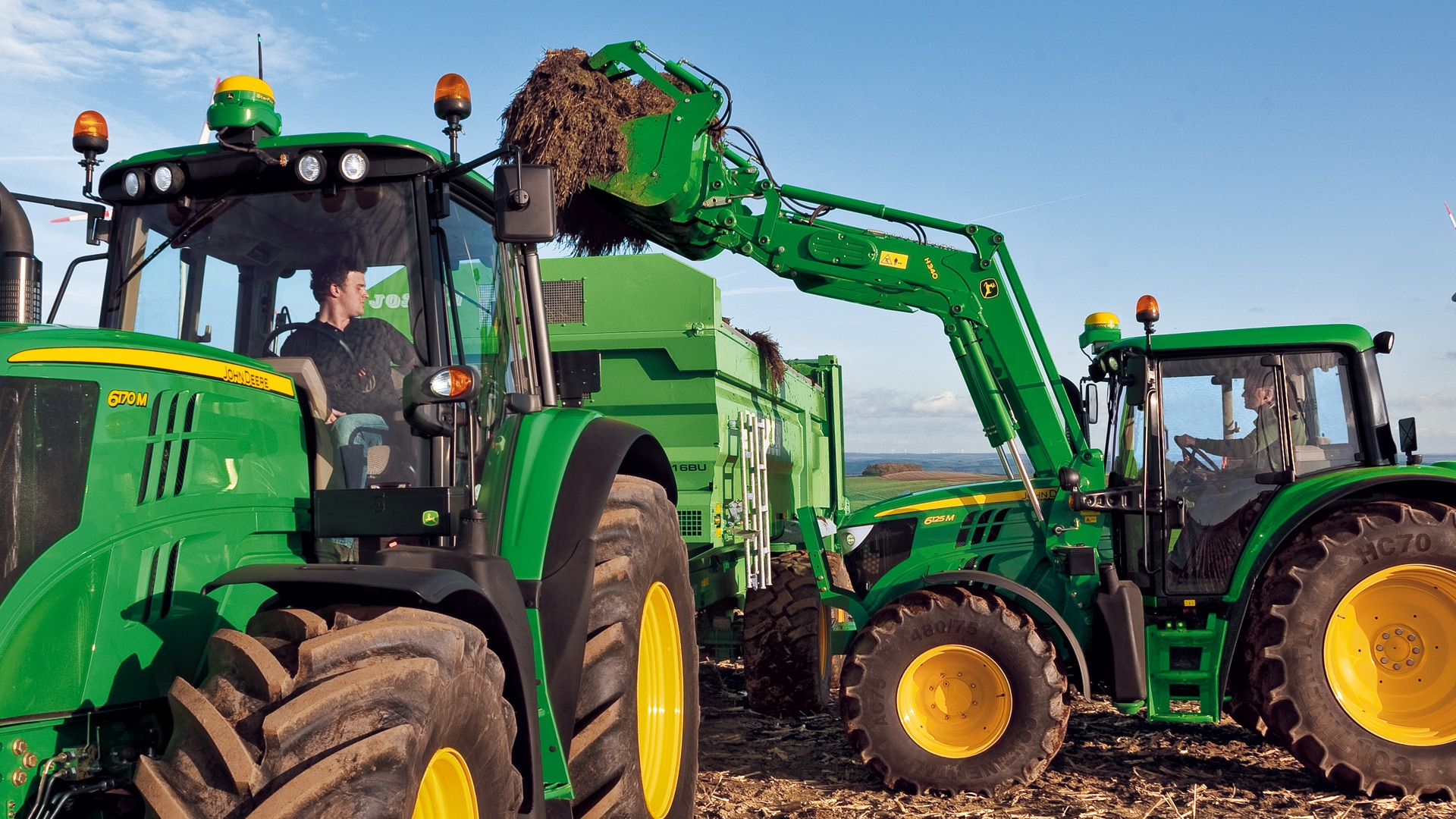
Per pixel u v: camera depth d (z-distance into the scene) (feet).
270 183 9.91
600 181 17.63
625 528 11.31
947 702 16.25
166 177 9.87
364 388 9.61
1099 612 16.37
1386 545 15.53
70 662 7.16
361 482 9.47
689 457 18.48
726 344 19.12
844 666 16.70
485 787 8.09
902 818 14.78
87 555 7.31
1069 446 18.90
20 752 6.95
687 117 17.70
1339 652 15.80
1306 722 15.47
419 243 9.66
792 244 19.61
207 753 6.57
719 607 22.82
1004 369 19.26
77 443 7.47
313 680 6.90
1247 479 16.99
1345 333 17.20
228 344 9.86
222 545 8.23
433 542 9.20
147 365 7.95
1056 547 17.63
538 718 9.63
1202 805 15.11
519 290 12.57
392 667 7.05
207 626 8.02
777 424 24.32
